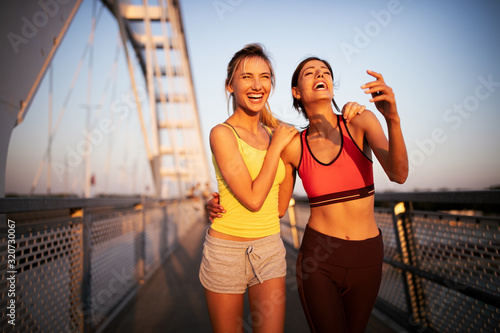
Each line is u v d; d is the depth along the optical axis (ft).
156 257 15.01
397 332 6.46
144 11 58.70
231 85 4.44
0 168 5.97
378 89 3.16
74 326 5.80
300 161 4.25
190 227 33.24
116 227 8.85
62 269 5.35
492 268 4.17
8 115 6.28
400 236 6.57
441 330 5.50
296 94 4.56
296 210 15.21
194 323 7.57
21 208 3.79
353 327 4.02
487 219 4.22
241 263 3.90
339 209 3.97
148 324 7.57
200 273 4.14
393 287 7.25
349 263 3.81
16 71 6.48
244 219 3.97
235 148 3.85
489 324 4.30
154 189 56.24
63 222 5.41
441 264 5.38
